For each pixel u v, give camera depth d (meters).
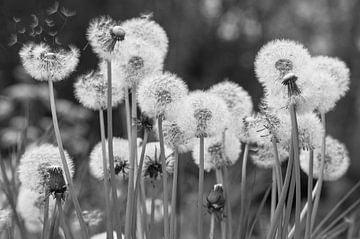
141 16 0.89
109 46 0.75
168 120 0.79
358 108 3.96
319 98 0.77
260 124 0.80
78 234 1.05
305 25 4.43
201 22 4.42
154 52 0.82
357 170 3.40
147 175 0.84
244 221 0.85
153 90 0.77
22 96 2.21
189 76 4.36
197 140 0.86
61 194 0.75
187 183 1.52
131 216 0.76
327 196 2.88
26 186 0.79
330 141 0.91
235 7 4.55
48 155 0.79
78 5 3.73
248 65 4.52
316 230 0.92
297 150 0.73
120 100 0.86
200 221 0.77
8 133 2.07
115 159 0.84
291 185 0.75
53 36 0.79
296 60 0.75
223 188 0.84
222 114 0.78
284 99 0.74
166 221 0.77
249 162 1.73
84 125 2.35
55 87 2.95
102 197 1.48
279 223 0.78
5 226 0.92
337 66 0.88
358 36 4.27
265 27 4.55
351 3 4.29
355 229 1.16
